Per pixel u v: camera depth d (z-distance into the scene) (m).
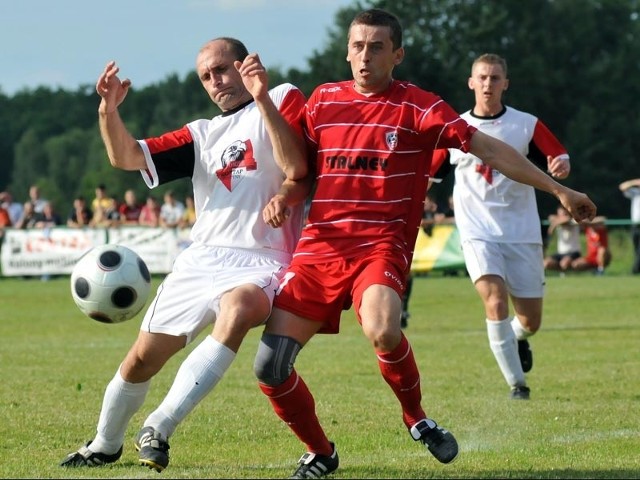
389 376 15.39
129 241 72.75
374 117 15.53
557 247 80.25
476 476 15.42
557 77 156.38
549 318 44.50
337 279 15.27
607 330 39.56
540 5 162.00
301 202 16.34
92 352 34.03
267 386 15.28
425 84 153.75
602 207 156.25
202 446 18.34
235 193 16.27
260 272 15.91
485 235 24.95
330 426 20.42
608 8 170.62
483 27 153.12
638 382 26.50
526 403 23.25
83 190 184.50
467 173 25.27
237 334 15.02
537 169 15.22
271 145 16.30
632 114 160.75
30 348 35.19
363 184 15.41
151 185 16.36
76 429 19.98
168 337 15.80
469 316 46.84
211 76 16.56
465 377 27.55
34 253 74.25
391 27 15.57
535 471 15.79
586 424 20.58
